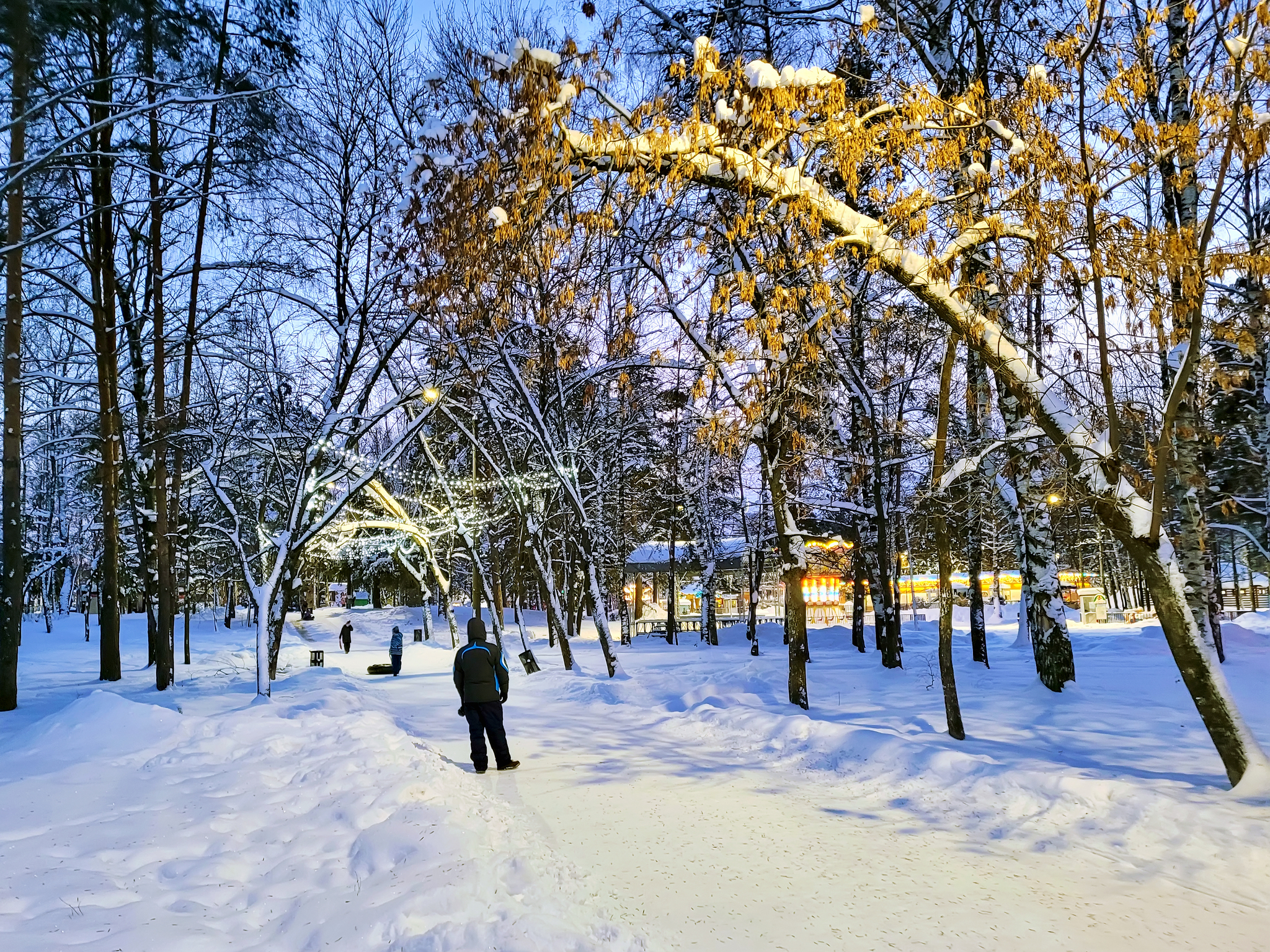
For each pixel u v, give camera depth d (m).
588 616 55.00
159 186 18.05
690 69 9.68
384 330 16.31
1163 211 10.81
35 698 16.48
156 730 9.08
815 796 7.76
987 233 7.73
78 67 10.15
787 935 4.47
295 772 7.86
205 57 11.02
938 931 4.53
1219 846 5.70
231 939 4.02
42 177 15.56
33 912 4.19
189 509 28.17
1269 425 16.00
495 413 24.25
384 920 4.11
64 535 41.03
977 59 9.84
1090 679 13.92
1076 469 7.68
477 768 9.15
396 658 26.34
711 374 9.45
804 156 7.58
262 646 14.70
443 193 7.81
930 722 10.80
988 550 39.56
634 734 12.08
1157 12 6.85
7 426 14.95
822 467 15.94
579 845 6.17
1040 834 6.29
